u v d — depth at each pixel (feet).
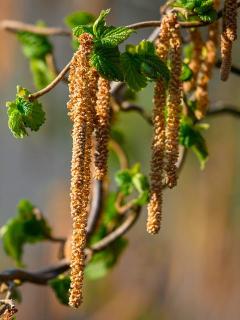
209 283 4.61
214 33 1.63
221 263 4.59
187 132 1.67
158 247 4.75
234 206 4.52
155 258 4.75
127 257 4.73
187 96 1.72
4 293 1.68
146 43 1.45
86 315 4.66
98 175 1.41
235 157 4.44
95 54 1.40
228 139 4.42
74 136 1.36
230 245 4.56
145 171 3.71
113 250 1.92
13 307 1.45
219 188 4.52
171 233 4.72
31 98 1.43
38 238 1.89
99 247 1.80
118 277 4.70
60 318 4.72
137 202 1.76
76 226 1.37
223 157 4.45
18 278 1.67
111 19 4.65
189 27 1.48
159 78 1.44
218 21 1.63
